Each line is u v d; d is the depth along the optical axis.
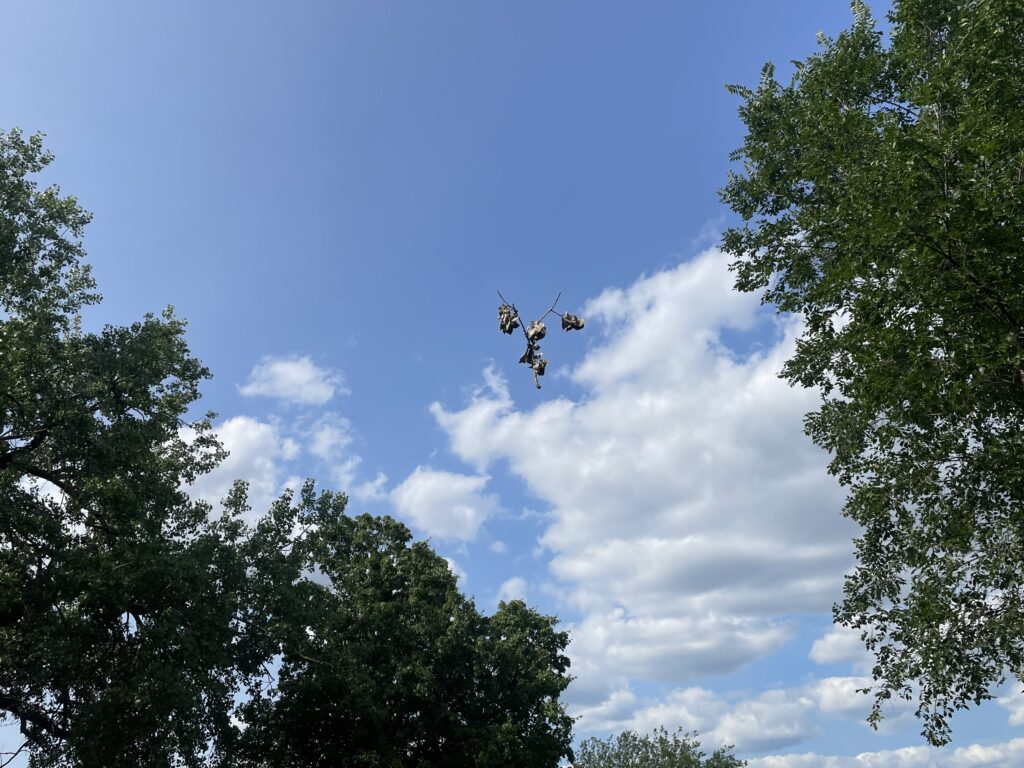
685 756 62.12
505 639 34.34
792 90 18.44
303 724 27.39
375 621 29.56
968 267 11.09
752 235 18.88
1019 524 14.30
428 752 30.23
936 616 14.33
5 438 20.14
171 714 19.83
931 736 14.80
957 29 13.83
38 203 21.98
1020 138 11.52
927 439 13.88
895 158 11.75
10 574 19.00
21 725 20.53
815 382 17.62
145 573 20.05
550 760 30.81
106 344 22.17
